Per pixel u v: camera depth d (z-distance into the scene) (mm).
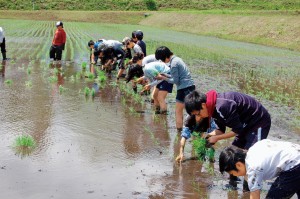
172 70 8164
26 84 12469
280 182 4219
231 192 5867
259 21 36844
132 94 11844
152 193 5719
